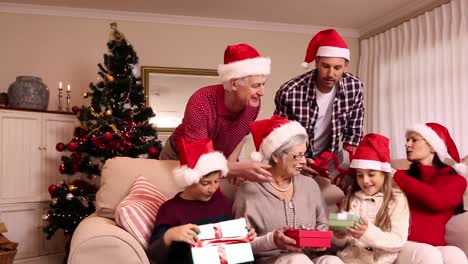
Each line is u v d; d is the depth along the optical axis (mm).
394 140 4969
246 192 1963
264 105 5426
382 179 2020
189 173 1748
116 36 4355
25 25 4758
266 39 5465
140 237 1731
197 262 1580
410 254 1839
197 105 2070
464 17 4074
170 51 5160
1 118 4016
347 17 5184
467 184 2285
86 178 4457
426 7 4531
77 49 4895
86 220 1961
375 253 1902
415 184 2080
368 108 5469
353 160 2043
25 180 4156
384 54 5199
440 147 2182
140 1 4633
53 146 4359
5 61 4691
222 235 1652
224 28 5336
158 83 5090
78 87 4887
